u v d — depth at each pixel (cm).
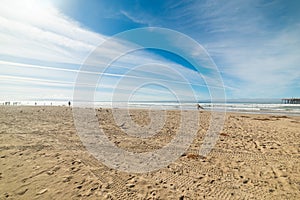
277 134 895
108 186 361
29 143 600
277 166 487
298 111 2627
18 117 1220
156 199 325
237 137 820
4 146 557
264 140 767
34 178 370
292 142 734
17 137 668
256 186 380
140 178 406
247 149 636
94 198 315
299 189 368
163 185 377
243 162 515
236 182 397
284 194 350
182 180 402
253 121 1455
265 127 1123
